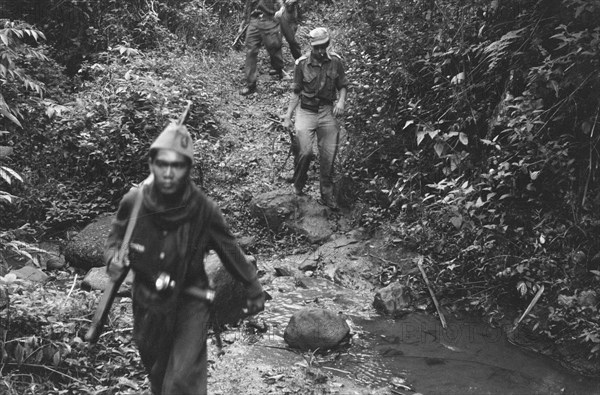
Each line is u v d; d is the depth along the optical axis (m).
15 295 4.99
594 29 5.79
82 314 5.10
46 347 4.70
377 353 5.44
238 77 11.89
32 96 8.62
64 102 9.01
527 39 6.45
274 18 11.36
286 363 5.19
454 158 6.90
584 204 6.02
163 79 9.57
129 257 3.51
